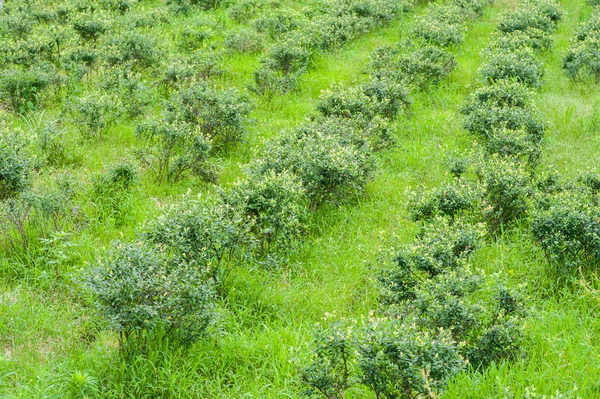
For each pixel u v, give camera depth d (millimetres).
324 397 5531
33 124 11539
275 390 5961
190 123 11047
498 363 6207
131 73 12938
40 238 8102
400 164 11492
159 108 13367
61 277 7688
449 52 16703
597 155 11297
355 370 5773
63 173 9867
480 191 8648
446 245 7285
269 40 18234
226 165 11086
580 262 7590
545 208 8578
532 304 7328
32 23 16891
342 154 9305
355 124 11281
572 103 13586
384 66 15156
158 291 5984
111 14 18250
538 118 11617
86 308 7055
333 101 12242
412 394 5258
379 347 5238
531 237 8305
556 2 22516
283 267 8320
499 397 5559
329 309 7430
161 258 6410
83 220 8719
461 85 15453
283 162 9281
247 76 15477
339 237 8992
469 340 6352
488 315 6441
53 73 13172
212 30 18688
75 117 11906
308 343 6383
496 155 9914
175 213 7340
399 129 12969
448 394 5609
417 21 19328
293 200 8391
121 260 6133
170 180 10344
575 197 8250
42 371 5711
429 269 7086
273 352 6461
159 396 5820
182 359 6152
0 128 9852
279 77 14742
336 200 9680
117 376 5953
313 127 10781
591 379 5797
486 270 8070
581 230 7668
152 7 20781
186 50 16688
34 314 6855
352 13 19562
